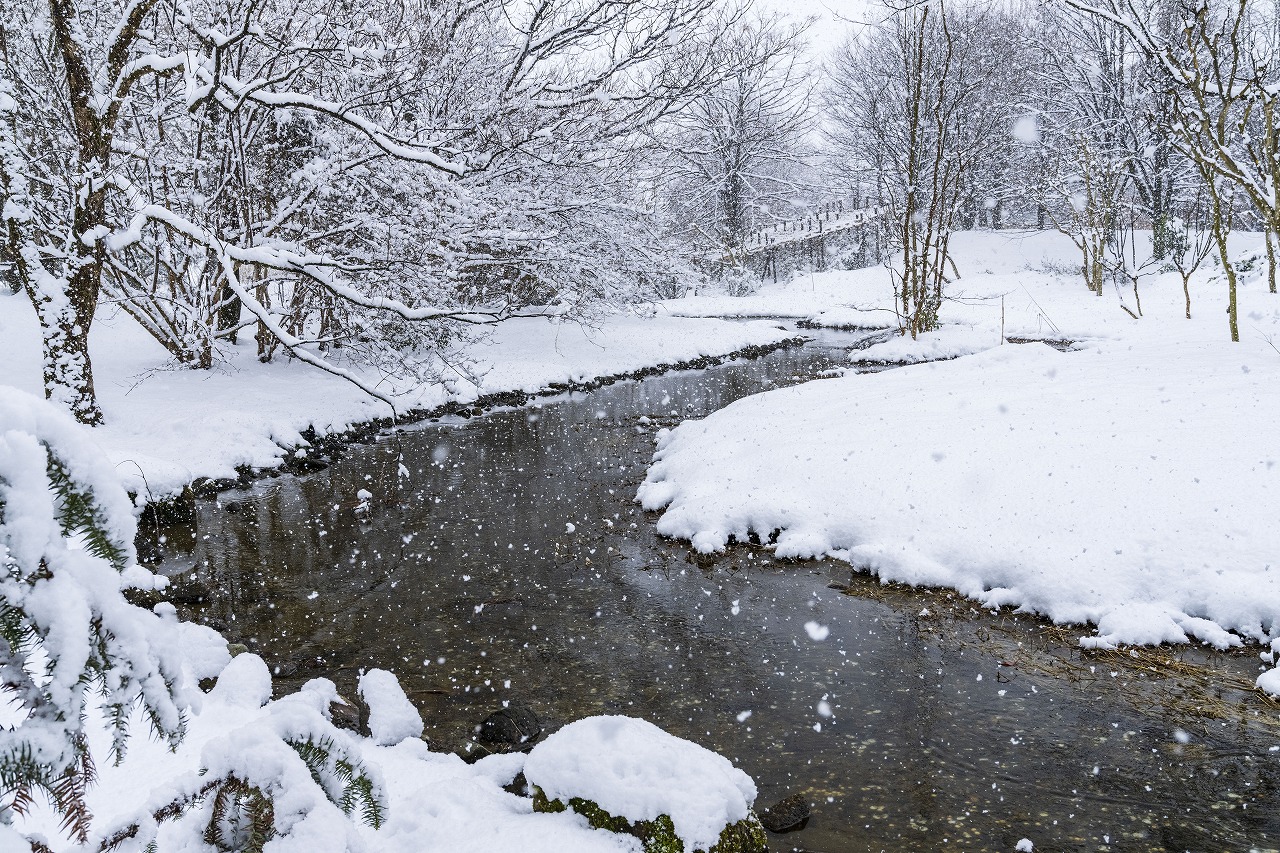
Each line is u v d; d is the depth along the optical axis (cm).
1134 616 551
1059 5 3144
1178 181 3127
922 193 2944
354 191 1369
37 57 1262
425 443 1283
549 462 1148
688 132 3591
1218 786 399
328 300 1452
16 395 137
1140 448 716
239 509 945
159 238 1327
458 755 436
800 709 489
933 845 361
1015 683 507
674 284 3541
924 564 665
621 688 523
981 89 3575
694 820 276
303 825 161
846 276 3506
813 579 689
